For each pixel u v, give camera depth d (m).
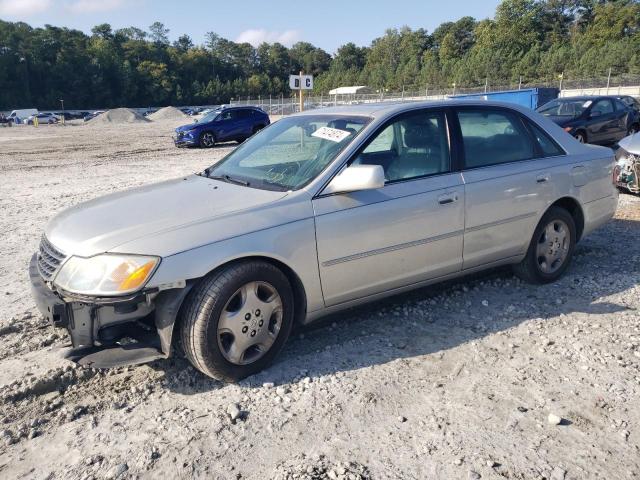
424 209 3.91
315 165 3.75
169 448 2.76
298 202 3.48
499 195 4.30
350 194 3.64
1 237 7.20
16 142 29.28
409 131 4.03
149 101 123.38
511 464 2.59
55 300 3.06
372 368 3.50
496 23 106.69
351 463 2.61
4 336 4.10
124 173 14.23
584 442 2.74
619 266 5.30
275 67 158.00
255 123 23.86
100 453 2.75
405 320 4.21
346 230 3.60
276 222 3.36
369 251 3.72
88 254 3.07
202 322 3.12
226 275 3.17
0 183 12.81
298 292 3.57
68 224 3.48
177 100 126.75
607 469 2.55
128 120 61.78
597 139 14.91
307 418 2.98
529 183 4.49
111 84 118.12
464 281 4.97
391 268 3.86
